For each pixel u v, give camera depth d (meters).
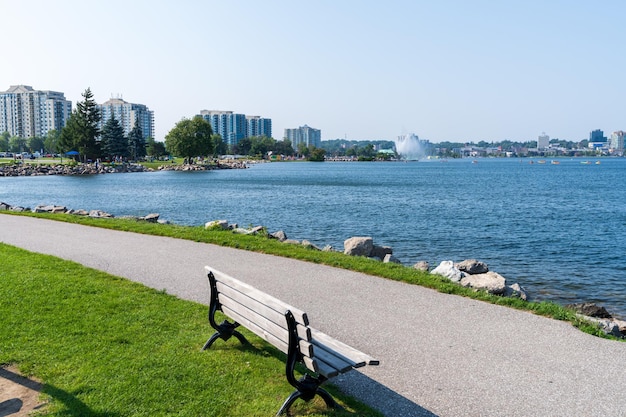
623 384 6.08
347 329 7.86
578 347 7.26
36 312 7.88
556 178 101.81
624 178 100.69
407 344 7.26
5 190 60.41
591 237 26.64
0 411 5.00
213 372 5.92
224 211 38.22
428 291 10.12
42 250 13.91
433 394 5.74
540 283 16.36
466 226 30.52
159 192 58.16
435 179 96.56
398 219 33.69
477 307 9.08
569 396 5.75
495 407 5.46
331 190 63.50
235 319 6.38
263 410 5.11
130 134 151.00
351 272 11.70
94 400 5.18
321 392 5.24
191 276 11.02
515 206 44.38
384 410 5.35
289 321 5.04
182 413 4.96
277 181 84.56
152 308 8.30
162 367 6.00
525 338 7.58
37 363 6.07
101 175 100.44
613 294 14.99
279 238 17.61
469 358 6.79
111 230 18.19
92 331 7.13
